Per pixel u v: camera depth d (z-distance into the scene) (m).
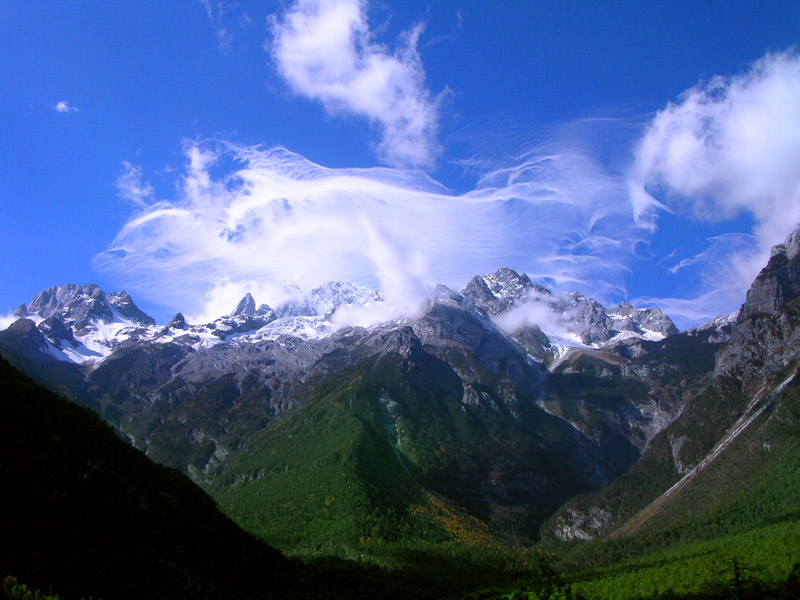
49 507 151.12
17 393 178.38
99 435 193.62
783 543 185.00
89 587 138.62
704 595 153.50
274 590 192.25
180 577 161.50
